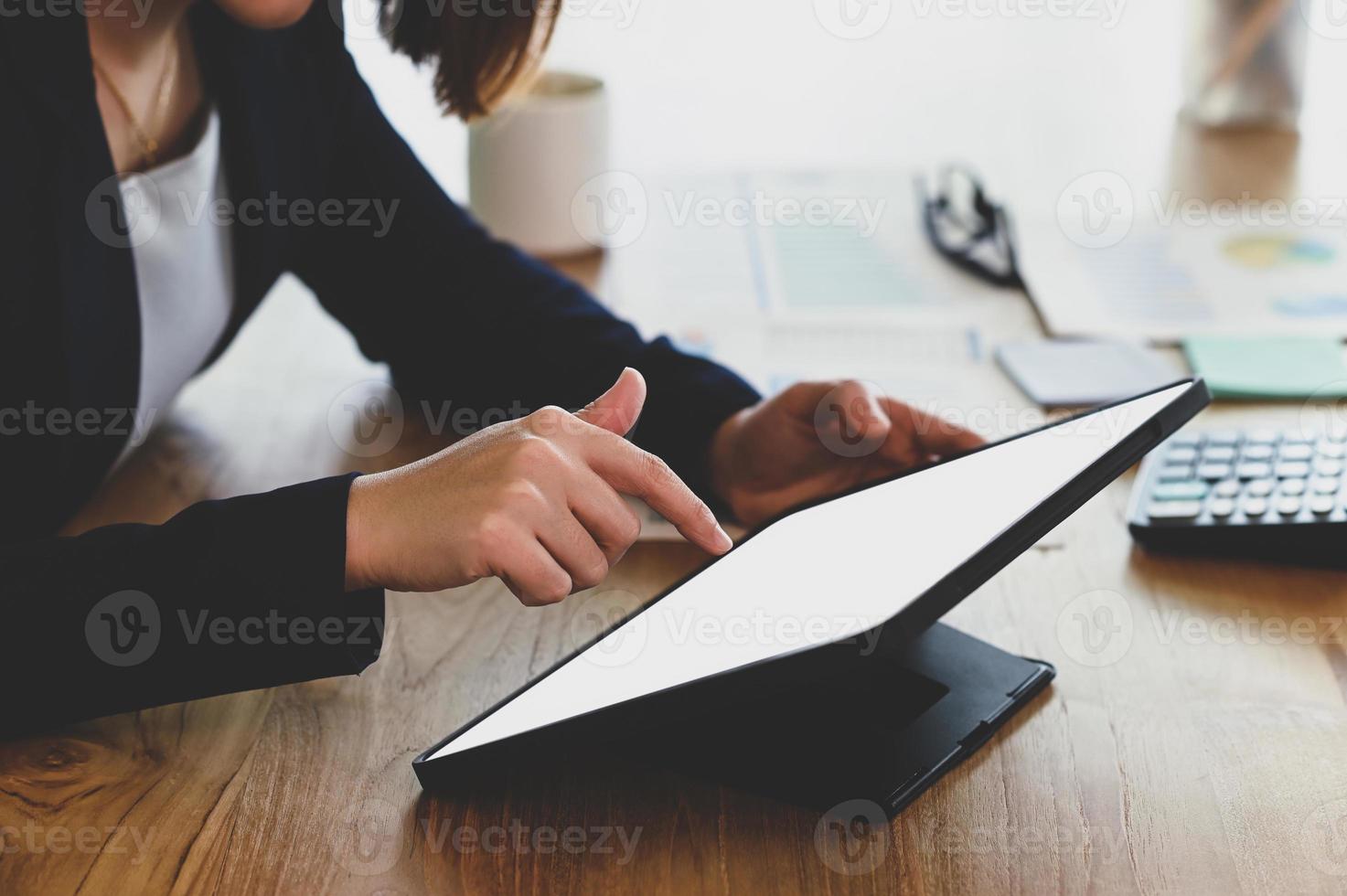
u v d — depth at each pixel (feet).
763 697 1.61
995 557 1.65
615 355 2.91
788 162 4.58
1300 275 3.52
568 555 1.88
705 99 5.32
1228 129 4.60
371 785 1.86
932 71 5.51
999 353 3.21
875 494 2.05
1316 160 4.31
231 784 1.86
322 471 2.80
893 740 1.90
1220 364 3.05
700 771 1.85
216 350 3.15
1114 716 1.98
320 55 3.10
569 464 1.89
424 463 1.96
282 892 1.66
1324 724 1.96
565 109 3.72
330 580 1.85
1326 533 2.33
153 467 2.81
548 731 1.73
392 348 3.17
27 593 1.85
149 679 1.88
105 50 2.70
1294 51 4.50
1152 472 2.58
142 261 2.70
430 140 5.19
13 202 2.30
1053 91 5.14
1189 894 1.64
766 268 3.77
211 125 2.88
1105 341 3.23
